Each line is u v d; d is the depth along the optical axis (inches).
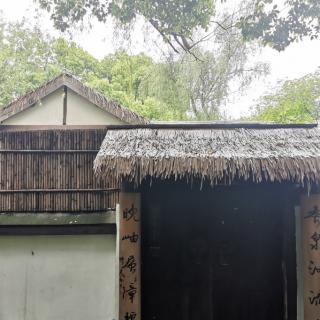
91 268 283.4
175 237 261.0
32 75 605.3
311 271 232.2
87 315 280.1
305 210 234.2
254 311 258.1
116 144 230.2
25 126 292.0
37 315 280.4
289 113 588.7
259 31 283.0
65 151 293.3
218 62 514.6
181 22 300.8
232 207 261.9
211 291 259.0
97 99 307.6
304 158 210.7
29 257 283.7
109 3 286.5
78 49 768.3
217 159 210.4
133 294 233.1
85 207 292.5
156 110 655.1
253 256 260.4
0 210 290.8
